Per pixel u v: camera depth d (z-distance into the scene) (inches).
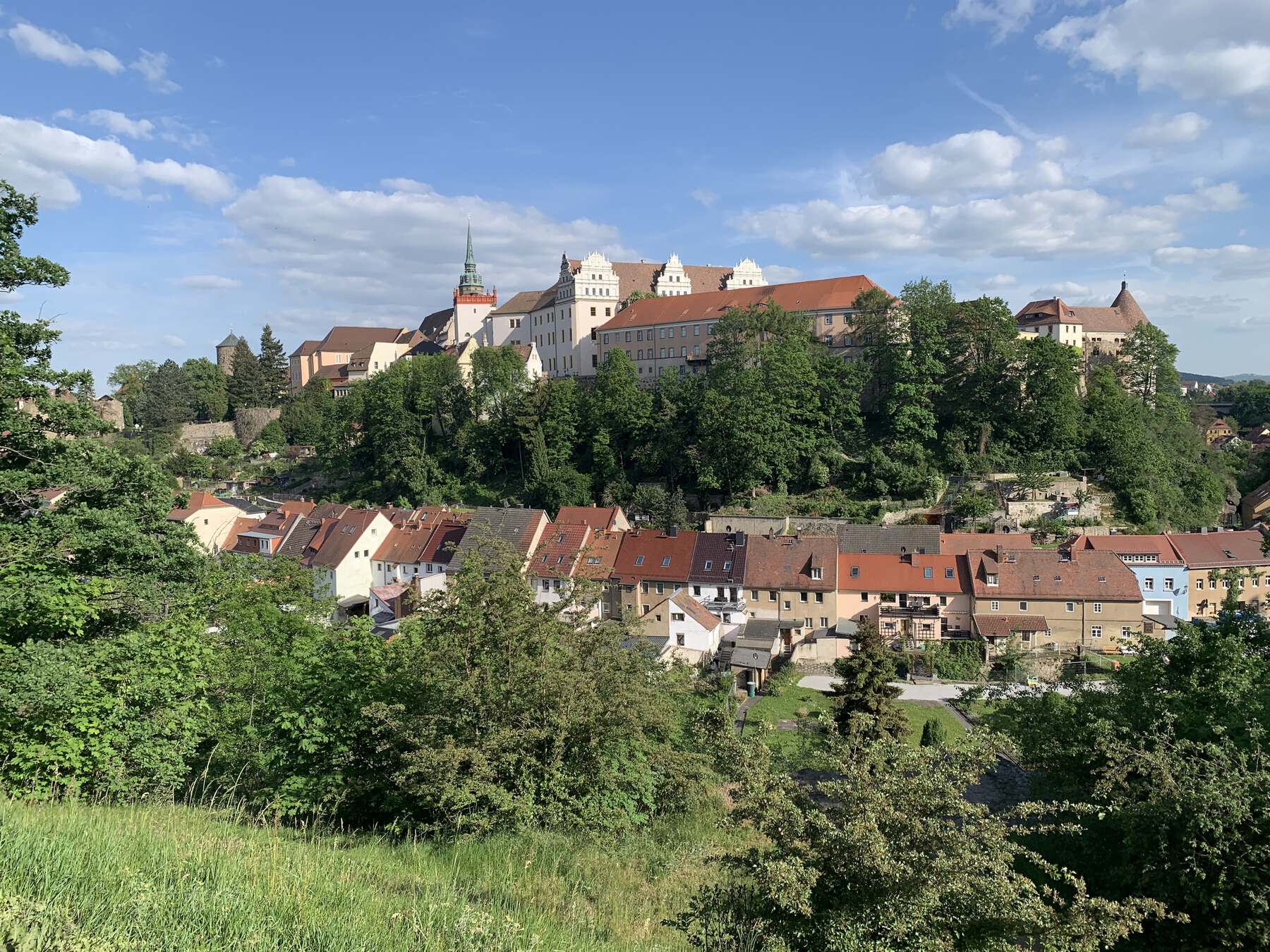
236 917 345.7
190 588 1136.2
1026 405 3799.2
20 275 967.0
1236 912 623.8
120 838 439.2
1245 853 606.5
